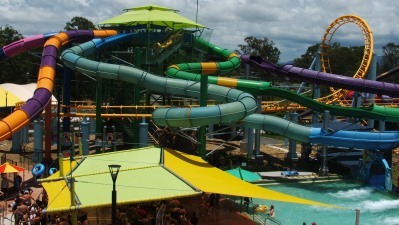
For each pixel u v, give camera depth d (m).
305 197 50.66
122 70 53.47
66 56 56.94
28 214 34.50
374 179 56.38
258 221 40.81
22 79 128.25
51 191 31.36
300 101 63.69
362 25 83.25
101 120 62.84
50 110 57.50
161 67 68.62
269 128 55.44
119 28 73.62
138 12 74.06
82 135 55.66
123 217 33.03
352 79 65.88
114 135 57.44
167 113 43.84
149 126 64.06
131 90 66.31
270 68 69.69
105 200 29.30
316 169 61.75
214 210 41.56
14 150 63.56
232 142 79.44
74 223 28.56
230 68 67.06
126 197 30.00
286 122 55.09
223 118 43.12
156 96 81.44
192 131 55.41
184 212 35.47
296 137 54.53
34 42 66.38
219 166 58.84
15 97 85.00
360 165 58.06
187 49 73.50
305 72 67.56
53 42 59.03
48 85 50.12
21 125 44.06
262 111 73.56
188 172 35.94
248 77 72.44
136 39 69.25
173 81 52.41
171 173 34.28
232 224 38.06
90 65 54.56
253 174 49.53
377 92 65.81
